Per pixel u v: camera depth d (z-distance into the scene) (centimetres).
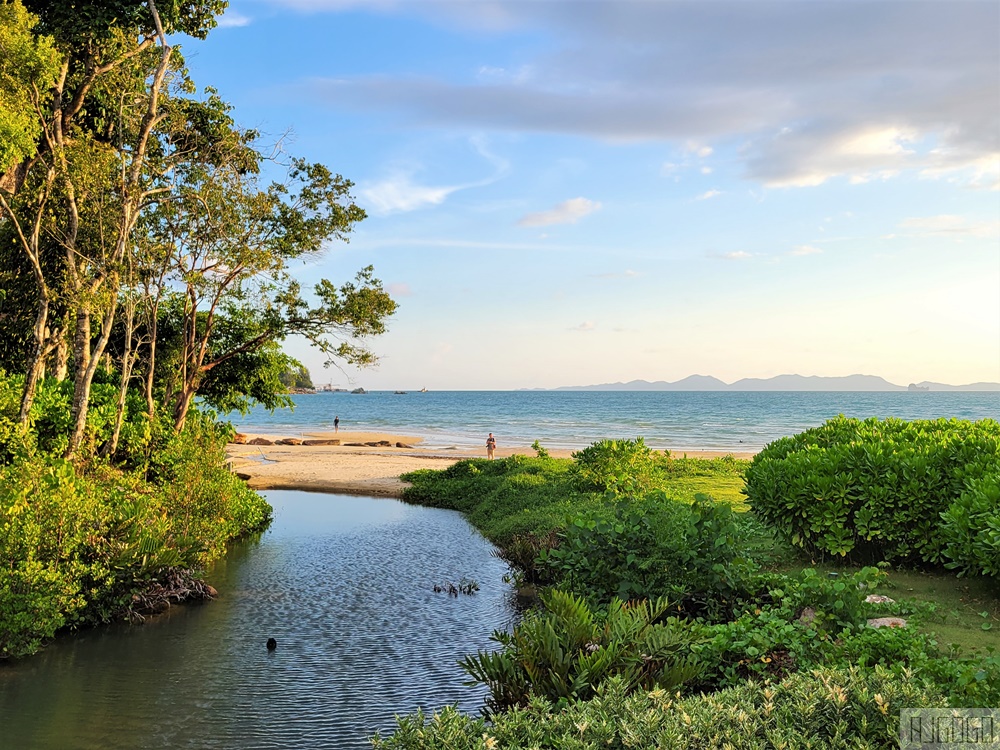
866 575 806
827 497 1002
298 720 725
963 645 692
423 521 2080
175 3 1716
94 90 1842
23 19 1360
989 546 805
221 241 2005
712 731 380
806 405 16100
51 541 980
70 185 1562
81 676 846
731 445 5725
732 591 894
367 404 19050
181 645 966
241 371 2638
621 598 903
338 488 2797
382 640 994
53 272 1862
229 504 1645
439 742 401
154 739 678
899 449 1030
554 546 1312
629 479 1941
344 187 2258
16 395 1454
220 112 2028
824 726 396
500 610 1150
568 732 396
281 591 1274
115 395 1823
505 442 6012
